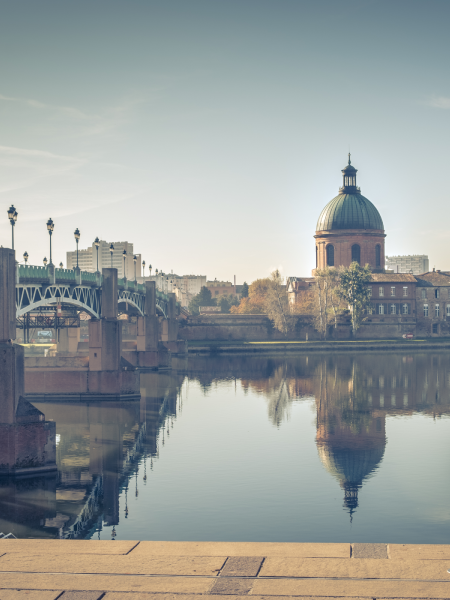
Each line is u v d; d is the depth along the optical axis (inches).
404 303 6624.0
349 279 6156.5
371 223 7086.6
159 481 1582.2
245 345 5821.9
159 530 1238.3
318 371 4035.4
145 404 2805.1
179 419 2444.6
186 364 4621.1
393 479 1573.6
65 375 2891.2
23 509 1375.5
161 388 3336.6
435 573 425.1
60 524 1285.7
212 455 1854.1
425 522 1263.5
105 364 2886.3
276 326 6186.0
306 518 1294.3
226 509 1353.3
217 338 6417.3
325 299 6077.8
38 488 1529.3
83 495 1471.5
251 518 1295.5
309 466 1715.1
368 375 3794.3
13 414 1604.3
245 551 476.4
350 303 6210.6
